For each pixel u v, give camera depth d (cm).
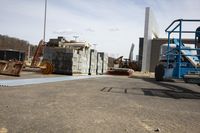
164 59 1459
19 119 337
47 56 1792
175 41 1100
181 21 799
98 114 393
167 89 942
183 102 579
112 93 689
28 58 3600
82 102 500
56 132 288
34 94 585
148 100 580
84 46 2017
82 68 1917
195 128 335
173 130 321
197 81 773
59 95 590
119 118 373
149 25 3394
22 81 952
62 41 2027
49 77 1327
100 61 2434
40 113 380
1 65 1294
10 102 457
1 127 296
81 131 298
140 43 4197
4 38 7725
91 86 891
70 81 1125
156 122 359
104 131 302
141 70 3469
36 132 285
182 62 884
